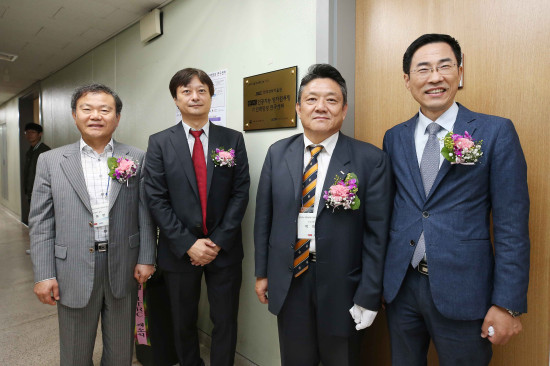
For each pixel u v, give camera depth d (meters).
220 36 2.15
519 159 0.97
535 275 1.21
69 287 1.37
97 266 1.41
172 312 1.69
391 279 1.12
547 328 1.19
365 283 1.16
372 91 1.60
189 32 2.40
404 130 1.20
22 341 2.22
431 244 1.02
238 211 1.64
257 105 1.90
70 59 4.23
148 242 1.56
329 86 1.20
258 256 1.38
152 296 1.85
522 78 1.20
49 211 1.42
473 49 1.31
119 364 1.52
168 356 1.92
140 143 3.00
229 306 1.68
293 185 1.27
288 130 1.76
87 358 1.47
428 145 1.10
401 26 1.49
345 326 1.20
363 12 1.61
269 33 1.83
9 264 3.83
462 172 1.00
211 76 2.22
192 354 1.76
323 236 1.20
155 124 2.80
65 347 1.43
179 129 1.63
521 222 0.94
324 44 1.54
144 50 2.92
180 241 1.51
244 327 2.03
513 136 0.98
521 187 0.95
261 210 1.39
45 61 4.32
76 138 4.35
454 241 1.00
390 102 1.54
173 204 1.57
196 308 1.74
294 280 1.27
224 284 1.66
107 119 1.42
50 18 2.96
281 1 1.76
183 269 1.62
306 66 1.65
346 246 1.19
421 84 1.06
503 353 1.28
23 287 3.16
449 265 1.00
